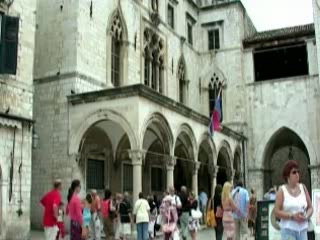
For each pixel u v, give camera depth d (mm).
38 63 28891
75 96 26953
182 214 21359
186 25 44906
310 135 42375
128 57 33250
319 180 41438
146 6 36844
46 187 27266
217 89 46188
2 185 21031
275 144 47062
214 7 47219
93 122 26250
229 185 16625
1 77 21516
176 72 41688
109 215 22938
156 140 32594
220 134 37531
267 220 14484
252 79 45438
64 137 27234
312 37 43375
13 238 21234
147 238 20656
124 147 30531
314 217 11039
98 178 29094
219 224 19188
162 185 36094
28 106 23031
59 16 28859
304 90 43250
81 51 28375
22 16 23156
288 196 9094
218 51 46406
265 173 44656
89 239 21125
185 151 34156
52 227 15406
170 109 28578
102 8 30844
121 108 25297
